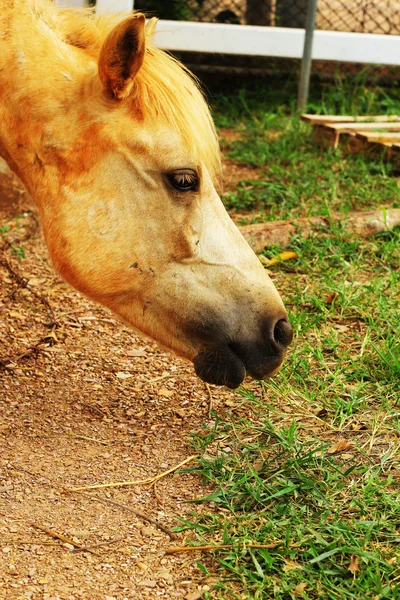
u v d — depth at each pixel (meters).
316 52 9.62
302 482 3.59
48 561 3.17
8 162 3.83
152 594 3.02
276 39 9.51
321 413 4.19
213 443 3.96
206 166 3.55
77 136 3.48
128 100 3.44
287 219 6.57
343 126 8.23
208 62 10.81
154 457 3.86
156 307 3.60
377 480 3.61
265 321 3.52
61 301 5.47
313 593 3.02
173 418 4.19
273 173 7.70
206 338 3.54
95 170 3.49
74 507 3.49
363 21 10.67
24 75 3.53
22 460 3.78
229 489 3.61
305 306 5.32
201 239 3.52
